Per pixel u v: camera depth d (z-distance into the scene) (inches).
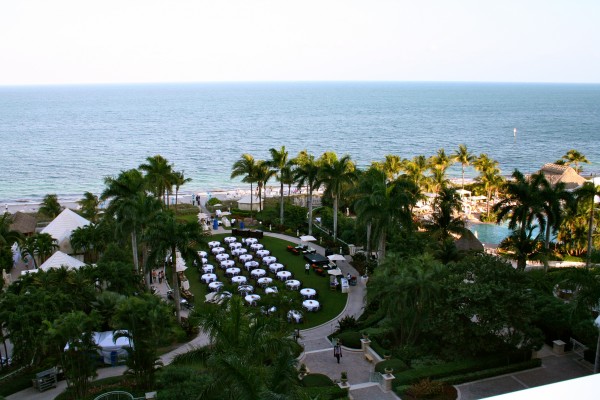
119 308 971.3
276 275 1769.2
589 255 1678.2
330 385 995.3
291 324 1279.5
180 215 2733.8
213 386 605.0
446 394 956.0
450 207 1785.2
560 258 1987.0
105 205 2920.8
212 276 1728.6
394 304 1131.3
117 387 1010.7
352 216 2674.7
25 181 4259.4
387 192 1637.6
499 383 1001.5
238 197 3405.5
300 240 2249.0
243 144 6628.9
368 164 5216.5
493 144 6850.4
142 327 968.3
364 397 964.0
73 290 1254.9
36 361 1123.3
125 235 1588.3
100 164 5068.9
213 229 2420.0
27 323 1031.6
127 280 1445.6
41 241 1822.1
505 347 1102.4
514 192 1627.7
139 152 5856.3
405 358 1112.2
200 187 4099.4
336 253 2025.1
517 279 1093.8
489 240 2406.5
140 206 1581.0
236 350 691.4
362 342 1196.5
